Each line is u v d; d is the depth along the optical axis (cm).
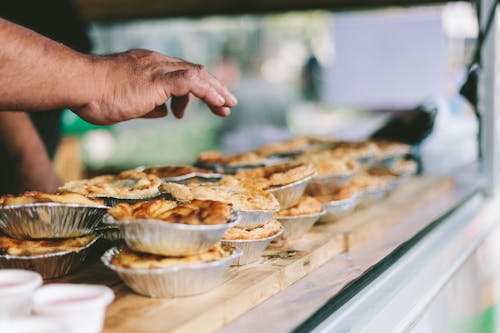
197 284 138
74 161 528
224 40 1231
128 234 134
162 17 467
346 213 225
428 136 354
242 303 143
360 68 580
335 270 182
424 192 295
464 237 252
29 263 149
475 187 322
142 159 667
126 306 134
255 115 910
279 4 436
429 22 541
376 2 417
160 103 173
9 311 108
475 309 245
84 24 348
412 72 558
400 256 202
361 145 300
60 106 159
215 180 208
